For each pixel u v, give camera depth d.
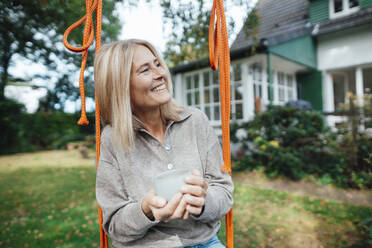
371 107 4.30
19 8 2.19
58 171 6.75
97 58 0.98
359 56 6.76
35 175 6.32
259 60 6.86
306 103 6.25
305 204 3.49
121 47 0.96
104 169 0.94
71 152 11.07
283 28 7.82
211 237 0.96
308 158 4.77
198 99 8.16
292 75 8.15
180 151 0.98
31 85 3.94
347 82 7.89
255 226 2.89
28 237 2.85
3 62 3.16
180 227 0.91
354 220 2.92
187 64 7.69
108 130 0.99
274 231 2.77
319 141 4.70
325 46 7.48
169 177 0.68
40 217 3.45
